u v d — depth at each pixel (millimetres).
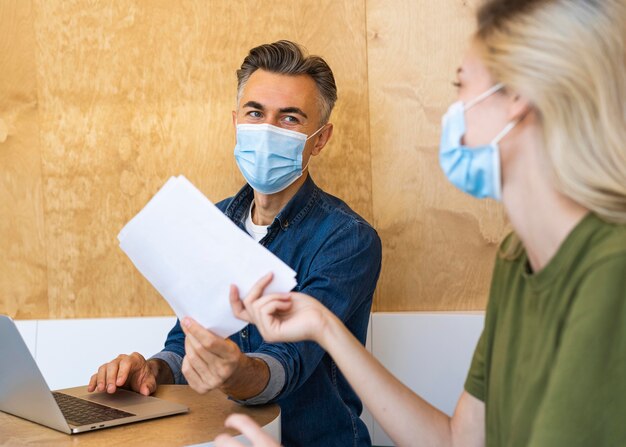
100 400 1707
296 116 2154
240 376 1590
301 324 1246
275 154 2117
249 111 2166
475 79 1019
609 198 914
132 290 2869
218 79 2771
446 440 1238
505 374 1058
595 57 914
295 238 2104
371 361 1240
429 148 2633
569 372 880
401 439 1237
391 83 2650
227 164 2781
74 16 2846
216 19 2762
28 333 2826
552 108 927
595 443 870
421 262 2654
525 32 955
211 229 1391
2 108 2904
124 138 2840
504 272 1141
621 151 905
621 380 867
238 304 1393
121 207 2857
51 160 2891
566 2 943
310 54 2695
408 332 2570
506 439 1045
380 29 2650
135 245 1453
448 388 2529
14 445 1396
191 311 1486
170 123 2811
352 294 2018
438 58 2609
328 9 2684
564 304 936
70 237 2895
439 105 2617
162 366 1960
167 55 2799
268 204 2188
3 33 2885
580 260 934
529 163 978
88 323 2791
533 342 992
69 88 2863
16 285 2936
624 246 892
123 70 2828
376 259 2104
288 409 2023
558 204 964
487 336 1160
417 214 2652
